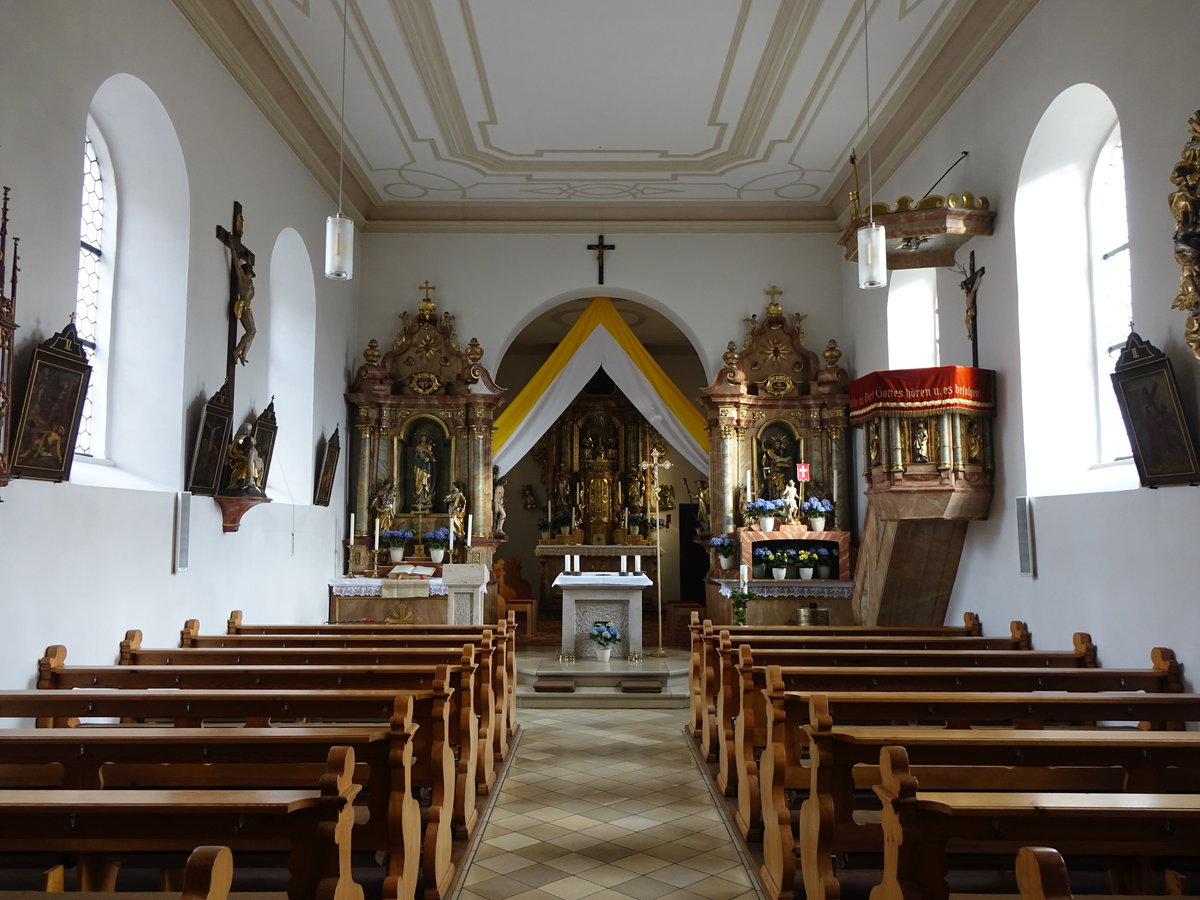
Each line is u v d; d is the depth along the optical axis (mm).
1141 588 6797
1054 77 7926
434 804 5238
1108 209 8352
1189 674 6230
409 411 14336
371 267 14750
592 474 21531
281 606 10898
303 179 11742
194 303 8414
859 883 4375
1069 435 8477
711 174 13500
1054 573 8031
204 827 3293
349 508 14062
